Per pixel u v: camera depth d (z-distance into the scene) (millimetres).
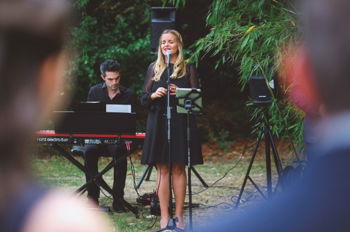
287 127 8719
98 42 16828
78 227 903
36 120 940
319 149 988
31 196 910
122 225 7883
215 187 11219
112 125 8141
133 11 17266
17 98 923
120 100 9016
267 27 8188
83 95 16516
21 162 923
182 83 7258
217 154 17328
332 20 974
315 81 999
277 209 965
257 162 15641
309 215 937
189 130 6727
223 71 19875
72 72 14844
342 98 976
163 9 9367
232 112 20219
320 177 951
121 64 17062
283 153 15086
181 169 7379
